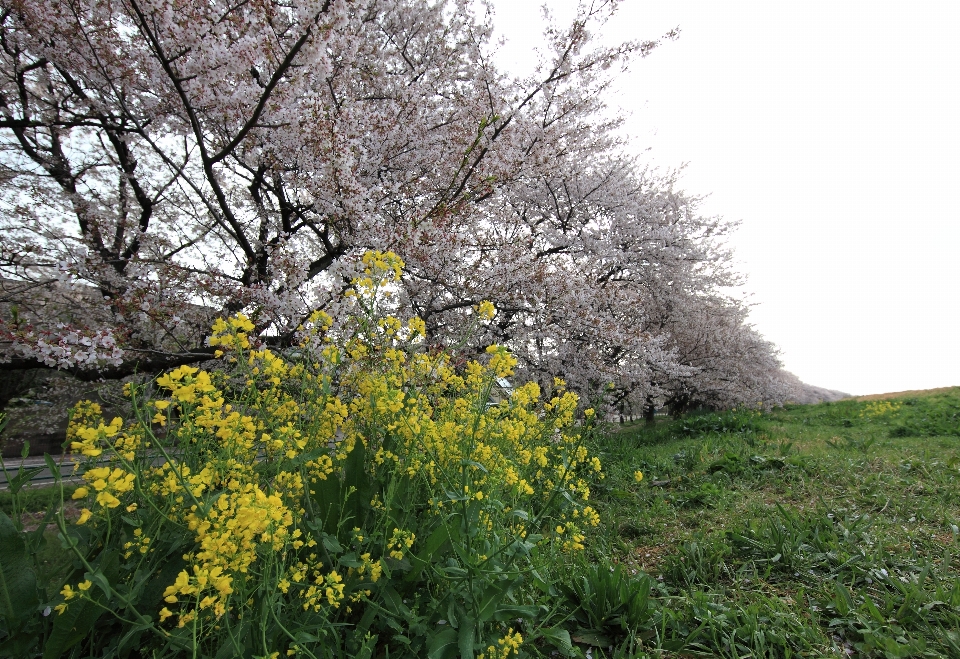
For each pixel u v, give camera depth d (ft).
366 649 5.05
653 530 11.69
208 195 22.34
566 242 27.58
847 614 7.49
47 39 15.40
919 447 18.43
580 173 28.30
